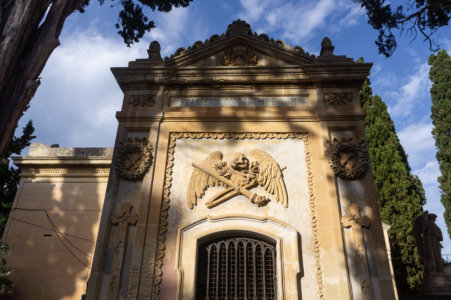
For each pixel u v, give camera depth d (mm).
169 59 11500
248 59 11453
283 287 8336
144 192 9484
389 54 11102
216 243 9227
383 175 19969
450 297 9086
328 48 11438
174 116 10484
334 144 9805
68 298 14375
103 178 16500
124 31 12250
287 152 10031
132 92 10977
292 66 10812
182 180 9766
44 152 17672
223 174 9703
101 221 9188
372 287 8289
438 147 23719
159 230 9078
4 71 7379
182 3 12141
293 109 10516
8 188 18281
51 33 8430
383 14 10555
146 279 8492
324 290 8289
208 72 10984
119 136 10289
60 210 15930
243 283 8805
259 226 9062
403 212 19062
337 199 9227
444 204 22656
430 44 10531
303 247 8820
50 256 15117
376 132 21344
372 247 8734
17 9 7777
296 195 9461
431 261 10172
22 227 15648
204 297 8664
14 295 14500
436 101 24453
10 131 7621
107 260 8805
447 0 9398
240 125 10375
